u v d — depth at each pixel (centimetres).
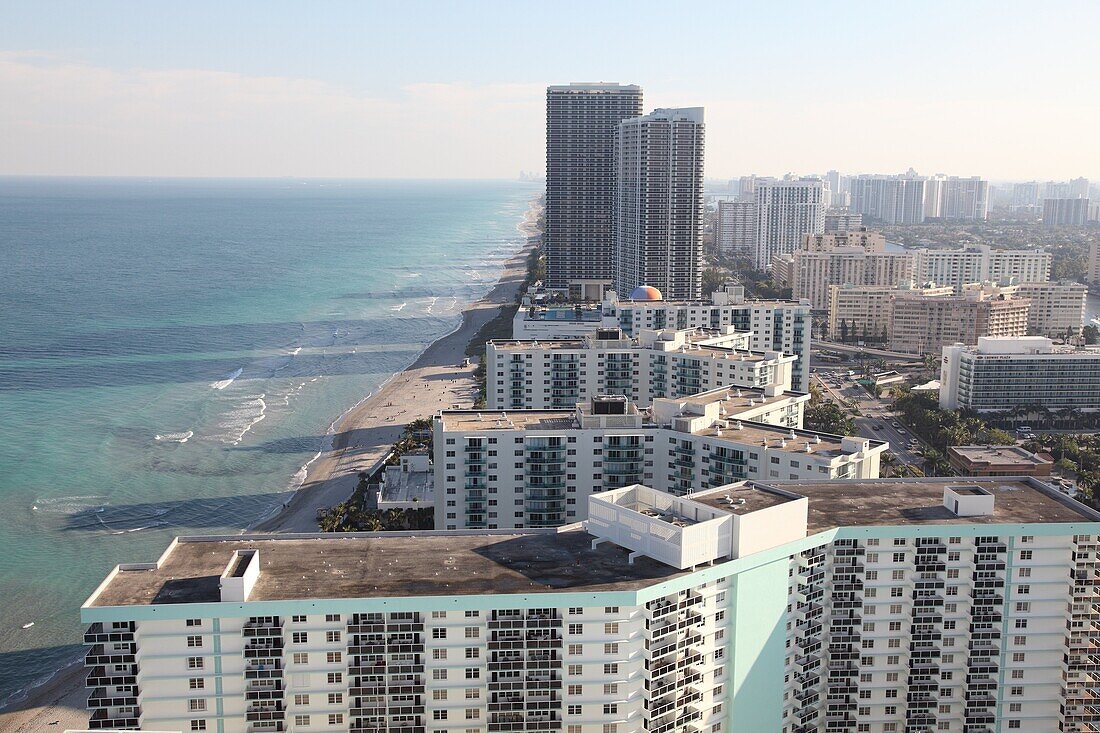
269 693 15412
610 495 17988
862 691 18188
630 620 15738
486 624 15550
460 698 15800
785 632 17238
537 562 16625
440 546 17238
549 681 15775
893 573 17900
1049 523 17712
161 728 15338
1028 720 18262
